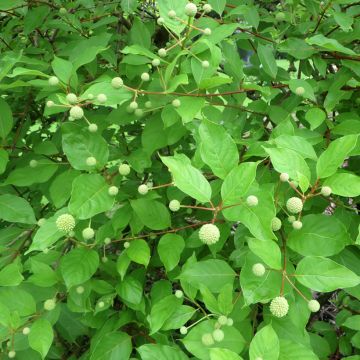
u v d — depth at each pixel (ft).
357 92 2.11
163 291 1.81
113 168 1.84
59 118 2.88
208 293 1.45
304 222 1.41
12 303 1.58
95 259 1.59
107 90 1.51
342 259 1.63
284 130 1.58
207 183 1.28
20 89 2.09
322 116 1.67
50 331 1.50
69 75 1.55
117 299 2.22
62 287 1.77
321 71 1.92
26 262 1.83
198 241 1.67
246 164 1.25
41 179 1.81
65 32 2.66
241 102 1.88
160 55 1.70
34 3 2.46
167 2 1.66
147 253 1.60
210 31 1.64
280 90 2.14
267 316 1.52
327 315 2.92
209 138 1.34
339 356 1.92
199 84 1.58
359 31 1.90
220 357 1.15
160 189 2.07
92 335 2.20
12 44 2.75
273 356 1.17
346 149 1.33
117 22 2.70
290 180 1.59
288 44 1.94
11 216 1.71
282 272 1.30
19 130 2.28
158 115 1.82
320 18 2.01
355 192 1.30
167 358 1.41
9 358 1.77
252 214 1.24
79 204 1.44
